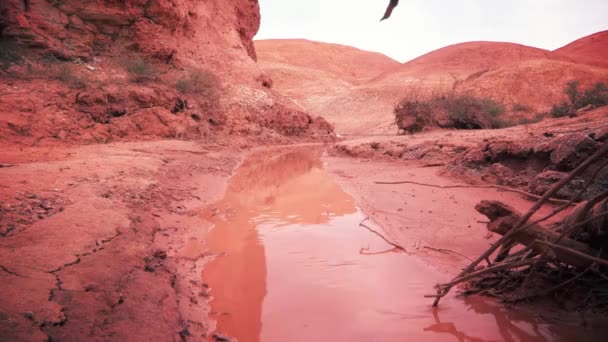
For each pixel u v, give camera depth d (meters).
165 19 21.98
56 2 18.00
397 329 3.41
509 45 94.44
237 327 3.43
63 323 2.95
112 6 19.61
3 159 8.91
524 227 3.46
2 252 3.92
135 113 16.95
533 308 3.62
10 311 2.91
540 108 47.84
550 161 8.04
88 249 4.34
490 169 9.17
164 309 3.50
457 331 3.33
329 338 3.26
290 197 8.84
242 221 6.81
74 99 15.15
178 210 7.09
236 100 24.84
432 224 6.36
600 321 3.32
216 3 30.64
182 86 20.83
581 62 84.38
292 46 129.12
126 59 19.30
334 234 6.07
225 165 13.52
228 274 4.55
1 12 15.90
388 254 5.20
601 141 6.85
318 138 29.38
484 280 4.16
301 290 4.13
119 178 8.02
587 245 3.60
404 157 13.77
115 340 2.87
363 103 64.44
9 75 14.91
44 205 5.53
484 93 53.03
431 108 23.70
